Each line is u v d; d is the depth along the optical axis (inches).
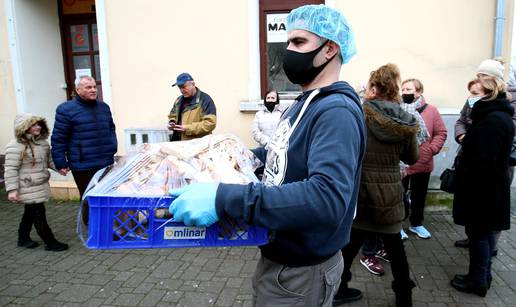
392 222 98.6
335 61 52.1
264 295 54.6
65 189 219.9
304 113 48.8
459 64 186.2
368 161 98.7
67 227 180.9
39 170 151.9
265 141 178.4
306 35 50.4
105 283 127.7
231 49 201.5
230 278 129.4
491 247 118.2
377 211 97.9
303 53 50.7
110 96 214.1
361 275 130.6
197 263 141.3
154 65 208.5
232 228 45.5
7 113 238.7
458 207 113.8
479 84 110.0
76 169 154.3
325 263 52.6
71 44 252.8
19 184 149.5
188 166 48.1
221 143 60.1
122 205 43.4
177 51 205.8
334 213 40.8
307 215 40.5
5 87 236.5
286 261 51.7
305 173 47.3
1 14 230.2
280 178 49.1
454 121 187.2
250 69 201.0
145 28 206.5
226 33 200.8
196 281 127.9
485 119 106.7
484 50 183.6
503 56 182.4
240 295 118.5
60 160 152.8
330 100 45.9
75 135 153.5
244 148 64.3
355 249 106.0
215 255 147.9
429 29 185.9
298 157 47.6
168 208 43.8
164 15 204.4
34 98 239.6
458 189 114.0
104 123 159.6
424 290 119.7
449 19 183.9
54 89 250.4
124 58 210.4
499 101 106.6
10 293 122.1
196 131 168.9
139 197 43.4
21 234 159.0
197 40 203.6
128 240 44.2
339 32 50.1
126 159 54.4
